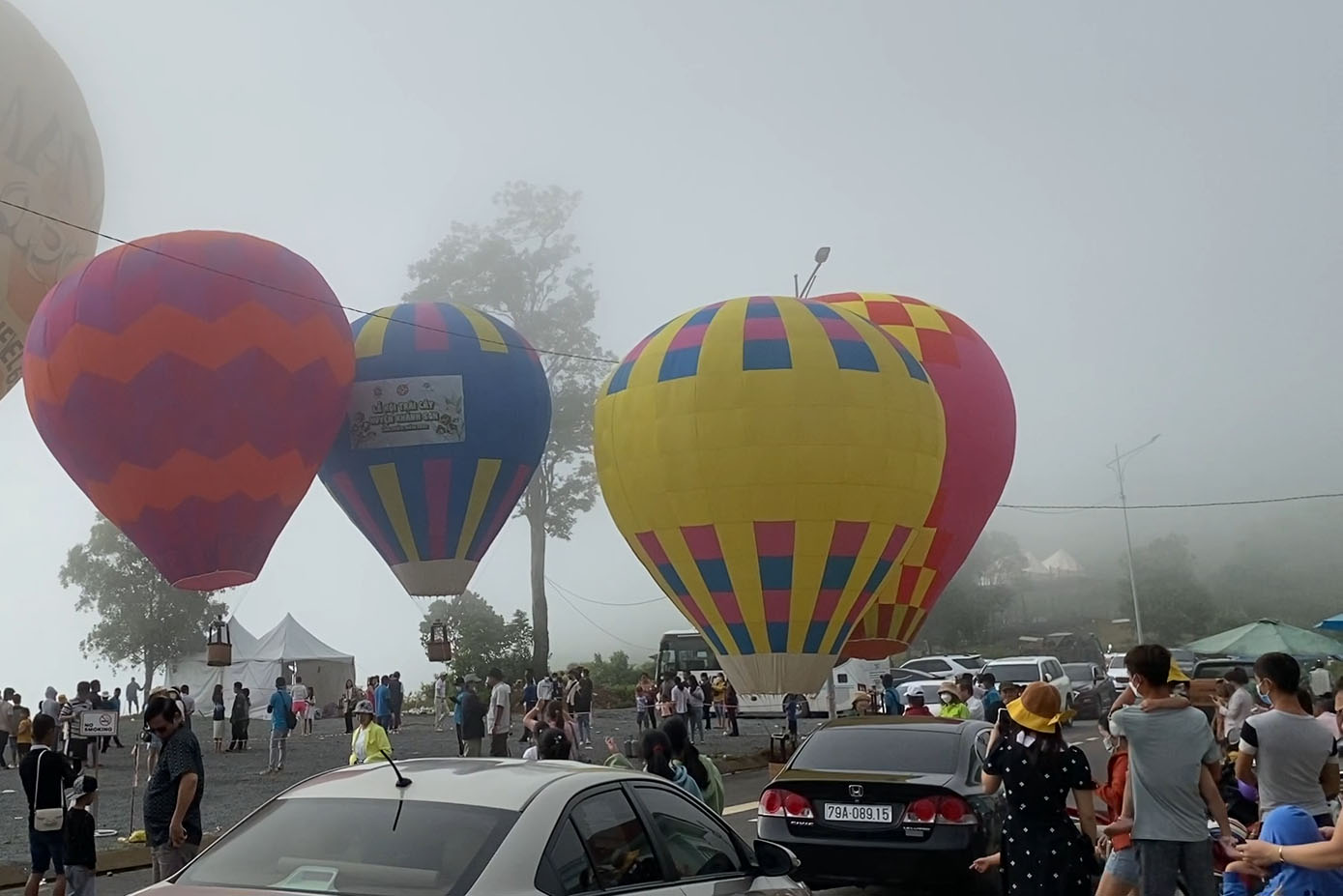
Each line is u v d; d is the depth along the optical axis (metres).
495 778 4.99
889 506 20.28
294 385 20.72
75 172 23.83
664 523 20.56
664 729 8.85
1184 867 6.46
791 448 19.75
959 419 24.81
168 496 20.14
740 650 20.48
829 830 9.23
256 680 41.69
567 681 29.03
